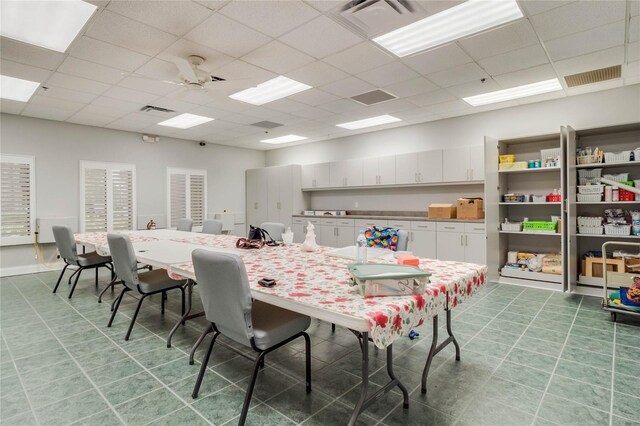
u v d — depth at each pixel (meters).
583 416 1.72
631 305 3.06
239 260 1.57
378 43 2.97
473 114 5.31
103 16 2.51
